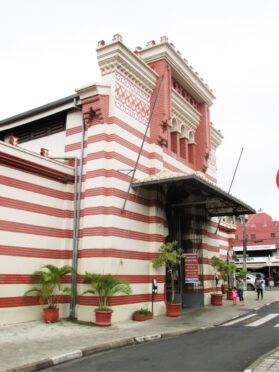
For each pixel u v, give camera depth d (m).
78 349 9.12
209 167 25.55
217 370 7.35
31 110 17.17
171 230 19.38
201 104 23.06
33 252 13.37
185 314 16.53
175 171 19.41
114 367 7.77
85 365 8.05
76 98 15.88
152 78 17.70
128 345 10.29
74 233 14.76
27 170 13.62
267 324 13.90
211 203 20.80
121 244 14.38
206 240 21.62
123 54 15.67
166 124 17.86
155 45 18.34
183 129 21.27
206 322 14.29
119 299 13.88
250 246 54.41
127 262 14.60
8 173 12.87
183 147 21.05
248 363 7.92
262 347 9.58
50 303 13.69
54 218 14.54
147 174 16.84
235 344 10.02
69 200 15.22
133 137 16.16
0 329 11.34
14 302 12.38
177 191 18.47
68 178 15.24
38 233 13.70
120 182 14.88
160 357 8.58
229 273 21.91
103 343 9.85
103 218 14.08
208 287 21.36
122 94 15.84
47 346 9.45
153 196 16.59
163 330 12.16
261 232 54.78
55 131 17.27
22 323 12.43
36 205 13.80
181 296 18.31
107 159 14.76
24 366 7.61
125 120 15.76
